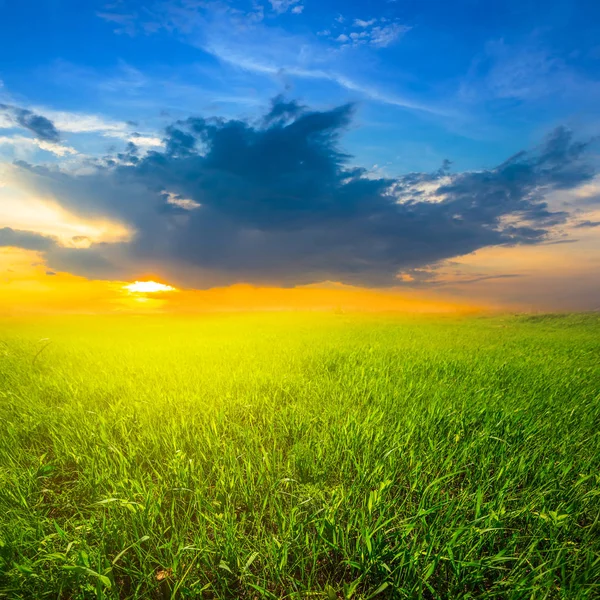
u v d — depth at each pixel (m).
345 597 2.06
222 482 3.07
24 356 9.68
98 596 2.04
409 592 2.08
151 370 7.79
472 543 2.48
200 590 2.14
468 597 2.09
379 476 3.17
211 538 2.67
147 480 3.30
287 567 2.39
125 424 4.56
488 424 4.34
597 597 2.09
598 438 4.04
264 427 4.61
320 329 20.64
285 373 7.36
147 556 2.36
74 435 4.22
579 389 6.12
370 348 10.90
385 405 5.11
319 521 2.58
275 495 2.94
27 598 2.19
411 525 2.35
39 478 3.39
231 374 7.24
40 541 2.42
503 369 7.67
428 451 3.68
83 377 7.09
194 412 4.96
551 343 12.95
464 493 2.98
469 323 26.95
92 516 2.73
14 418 4.86
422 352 10.20
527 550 2.46
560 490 2.97
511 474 3.24
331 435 4.03
